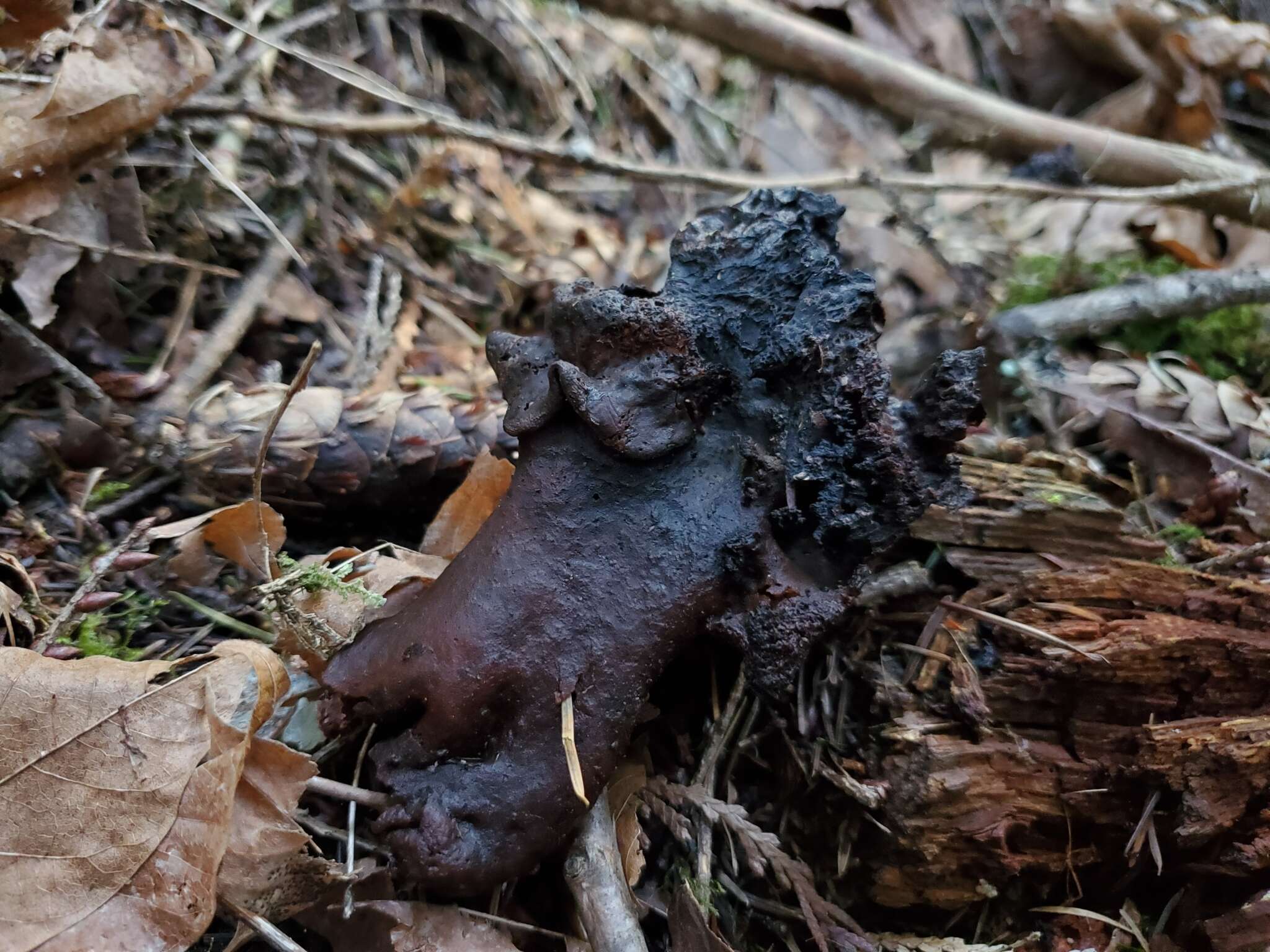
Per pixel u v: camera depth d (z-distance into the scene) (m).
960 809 0.17
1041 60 0.44
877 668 0.18
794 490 0.16
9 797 0.14
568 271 0.31
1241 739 0.17
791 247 0.17
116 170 0.23
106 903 0.14
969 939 0.18
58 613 0.17
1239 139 0.39
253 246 0.25
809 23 0.35
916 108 0.35
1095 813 0.18
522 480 0.16
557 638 0.15
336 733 0.16
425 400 0.21
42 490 0.20
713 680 0.18
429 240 0.30
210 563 0.19
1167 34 0.40
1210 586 0.19
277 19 0.30
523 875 0.15
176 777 0.14
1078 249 0.33
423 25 0.37
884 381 0.16
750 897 0.17
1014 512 0.19
